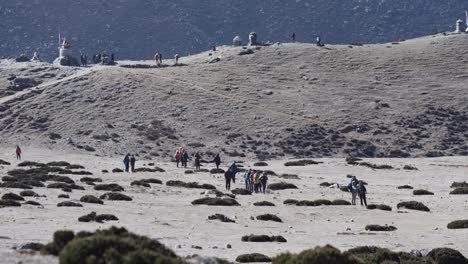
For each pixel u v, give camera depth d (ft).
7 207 512.22
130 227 445.78
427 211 620.49
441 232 489.26
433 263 346.13
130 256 195.31
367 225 500.33
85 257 196.34
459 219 558.56
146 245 220.84
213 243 394.93
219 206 606.55
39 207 524.11
